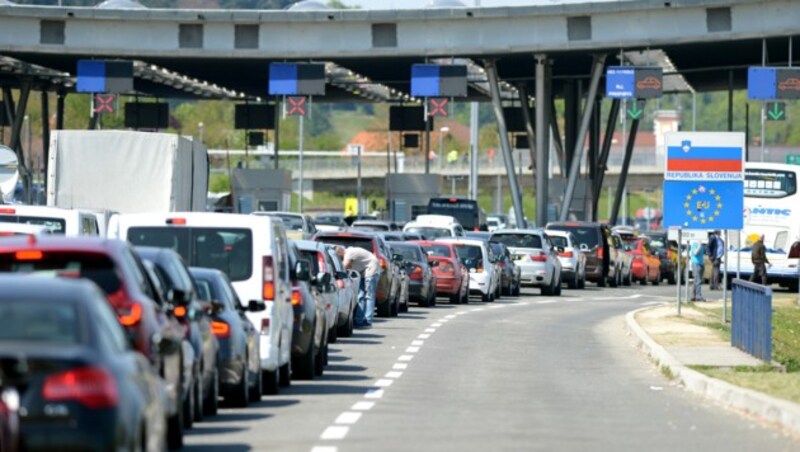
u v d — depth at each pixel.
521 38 168.50
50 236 33.81
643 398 50.53
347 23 171.38
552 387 54.22
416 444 37.16
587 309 111.06
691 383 54.12
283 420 42.09
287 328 51.59
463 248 119.69
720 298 127.56
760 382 51.53
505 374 59.44
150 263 37.56
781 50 179.50
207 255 48.47
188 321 37.88
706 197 88.19
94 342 23.88
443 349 71.69
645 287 157.88
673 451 36.44
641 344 74.94
